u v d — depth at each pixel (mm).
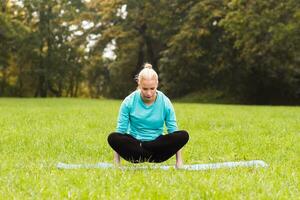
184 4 47938
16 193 5543
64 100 38438
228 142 11633
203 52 44938
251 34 38531
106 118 18016
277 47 38438
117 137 7320
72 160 8867
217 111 22375
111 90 58344
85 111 21938
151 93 7449
